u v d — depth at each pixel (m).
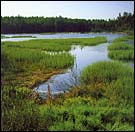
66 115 7.06
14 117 6.19
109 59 16.73
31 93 9.60
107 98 8.83
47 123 6.40
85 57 20.69
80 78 11.91
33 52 21.89
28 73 15.13
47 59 19.00
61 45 32.75
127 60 13.66
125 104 7.67
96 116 6.82
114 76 10.97
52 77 14.40
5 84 9.41
